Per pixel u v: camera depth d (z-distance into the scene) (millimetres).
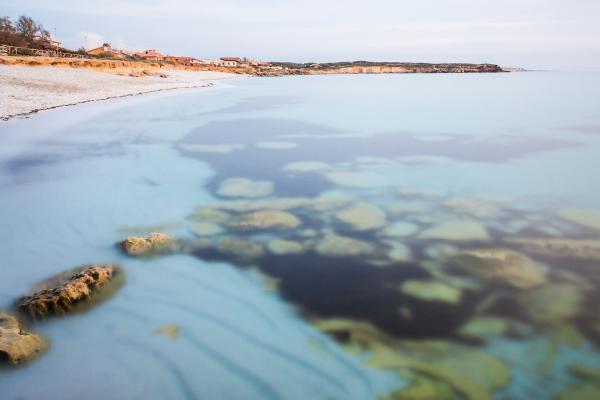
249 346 4047
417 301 4863
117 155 12242
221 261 5738
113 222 7027
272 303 4797
